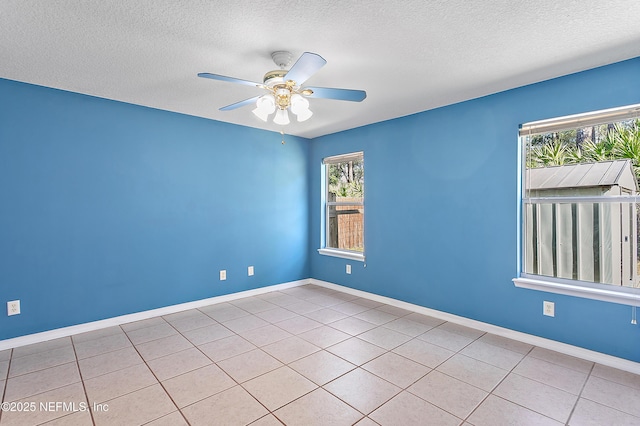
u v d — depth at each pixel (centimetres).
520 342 282
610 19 182
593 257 261
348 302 398
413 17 181
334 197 478
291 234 473
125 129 329
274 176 452
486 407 192
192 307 376
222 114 369
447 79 267
